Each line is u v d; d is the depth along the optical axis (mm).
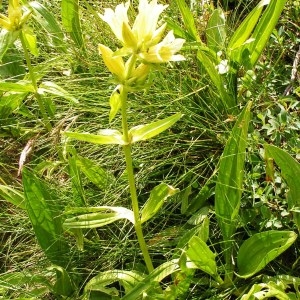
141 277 376
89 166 437
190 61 495
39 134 495
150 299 351
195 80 474
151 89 466
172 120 332
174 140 453
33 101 546
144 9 302
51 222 407
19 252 440
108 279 379
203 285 391
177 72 484
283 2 454
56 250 407
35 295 402
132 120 467
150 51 303
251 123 438
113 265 413
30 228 441
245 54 474
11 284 396
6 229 454
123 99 319
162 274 348
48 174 456
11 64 544
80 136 329
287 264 394
